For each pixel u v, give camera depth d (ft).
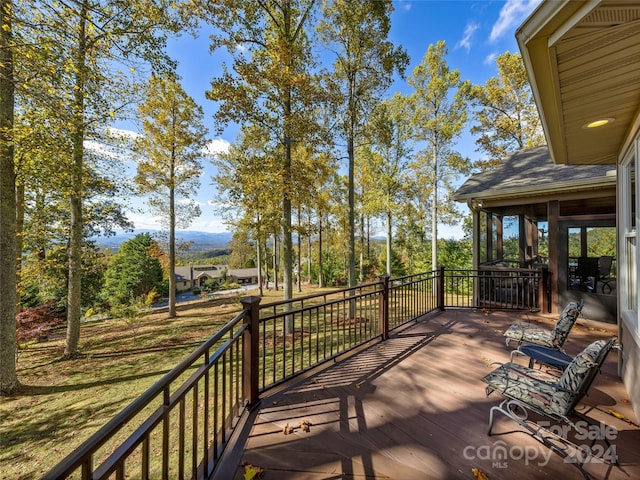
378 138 28.58
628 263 9.28
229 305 49.34
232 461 6.05
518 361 10.95
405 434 6.87
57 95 15.53
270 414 7.79
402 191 42.86
